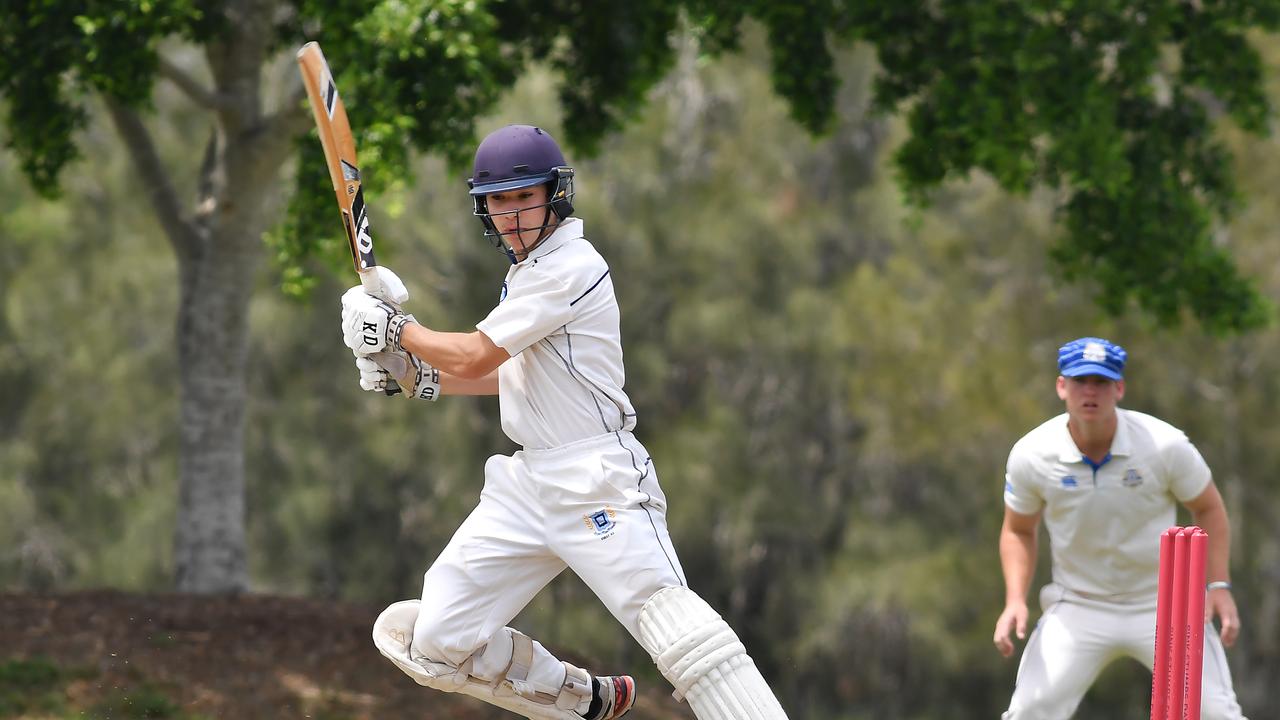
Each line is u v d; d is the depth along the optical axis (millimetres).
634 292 85375
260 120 39938
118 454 92312
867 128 92375
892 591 84250
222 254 40750
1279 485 84875
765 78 88188
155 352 89688
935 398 83750
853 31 38656
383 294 16281
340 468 87312
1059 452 19719
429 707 26672
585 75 40219
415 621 16578
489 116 35438
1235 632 19609
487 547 16172
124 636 29312
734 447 86500
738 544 86438
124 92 33250
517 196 15922
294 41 41344
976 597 85125
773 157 89312
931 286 86688
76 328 89625
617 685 17469
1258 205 78188
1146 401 83000
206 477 40719
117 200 89000
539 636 86438
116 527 90438
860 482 90562
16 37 33312
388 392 16922
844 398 88625
